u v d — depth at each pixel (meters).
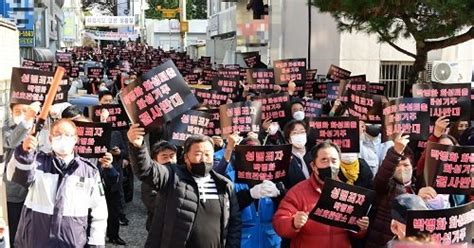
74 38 63.03
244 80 14.82
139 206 10.00
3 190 4.48
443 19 11.20
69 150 4.78
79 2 76.25
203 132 7.31
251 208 5.57
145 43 70.75
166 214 4.94
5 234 4.43
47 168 4.78
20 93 7.14
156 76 5.25
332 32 20.47
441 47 12.62
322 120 6.62
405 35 12.64
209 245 4.91
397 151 5.25
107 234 7.99
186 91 5.30
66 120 4.90
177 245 4.87
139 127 4.88
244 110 7.00
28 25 23.42
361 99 7.68
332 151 5.01
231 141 5.70
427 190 4.91
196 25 61.97
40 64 15.16
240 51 30.53
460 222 3.78
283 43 24.20
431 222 3.74
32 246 4.68
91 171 4.89
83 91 19.14
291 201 5.06
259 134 7.44
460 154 5.06
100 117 7.88
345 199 4.74
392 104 6.51
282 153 5.63
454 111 7.26
